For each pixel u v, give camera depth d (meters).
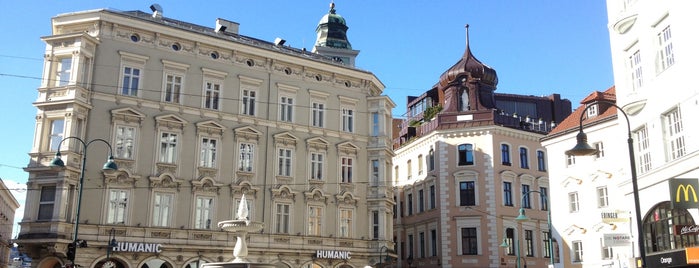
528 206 60.12
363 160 51.97
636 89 30.78
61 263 39.50
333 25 66.31
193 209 43.66
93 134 41.53
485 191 58.19
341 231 49.47
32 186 40.16
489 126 59.53
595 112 45.62
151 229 41.94
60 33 43.97
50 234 38.66
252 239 45.22
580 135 22.23
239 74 47.62
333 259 48.31
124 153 42.34
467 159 59.94
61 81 41.84
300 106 49.84
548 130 66.31
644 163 30.50
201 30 50.53
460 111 62.66
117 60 43.25
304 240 47.41
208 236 43.84
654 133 29.02
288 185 47.56
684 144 26.77
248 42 50.00
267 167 47.19
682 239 27.67
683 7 26.62
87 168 40.84
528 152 61.72
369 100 53.53
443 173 60.19
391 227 52.81
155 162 43.09
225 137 46.06
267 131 47.84
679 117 27.38
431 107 70.94
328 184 49.62
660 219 29.42
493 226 57.06
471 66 63.56
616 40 32.28
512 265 56.88
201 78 46.06
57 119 41.16
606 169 43.12
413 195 65.38
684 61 26.48
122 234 41.12
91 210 40.47
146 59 44.22
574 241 44.75
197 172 44.50
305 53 54.88
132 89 43.56
